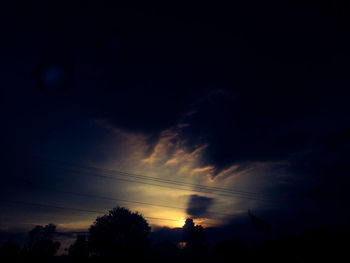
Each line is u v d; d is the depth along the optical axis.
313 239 26.48
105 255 34.25
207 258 37.91
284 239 29.00
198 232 44.88
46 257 38.88
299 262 25.31
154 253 36.97
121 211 40.94
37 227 41.38
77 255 35.69
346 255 22.61
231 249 34.19
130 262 33.59
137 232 38.03
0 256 37.56
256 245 32.41
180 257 38.03
